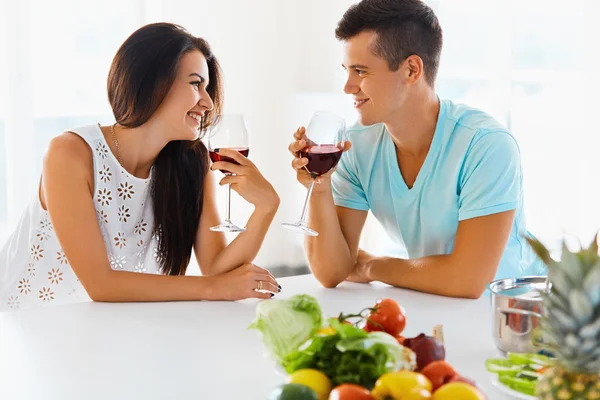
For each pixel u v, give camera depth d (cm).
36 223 213
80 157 197
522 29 459
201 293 179
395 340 107
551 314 94
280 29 445
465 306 174
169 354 140
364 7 194
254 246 209
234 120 193
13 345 144
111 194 207
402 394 94
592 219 457
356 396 96
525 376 118
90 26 393
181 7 417
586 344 91
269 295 181
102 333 152
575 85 456
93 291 183
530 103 465
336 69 464
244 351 142
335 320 109
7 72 369
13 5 365
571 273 93
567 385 94
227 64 435
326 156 175
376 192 214
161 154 214
